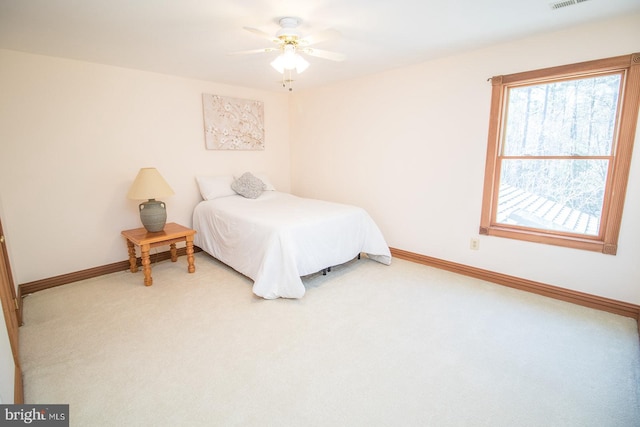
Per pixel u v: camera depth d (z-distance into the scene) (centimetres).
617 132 235
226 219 335
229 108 416
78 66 302
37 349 204
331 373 181
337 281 310
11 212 278
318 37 211
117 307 259
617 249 240
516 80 271
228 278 321
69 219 310
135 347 206
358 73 368
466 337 216
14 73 271
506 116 288
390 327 228
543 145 272
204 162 405
